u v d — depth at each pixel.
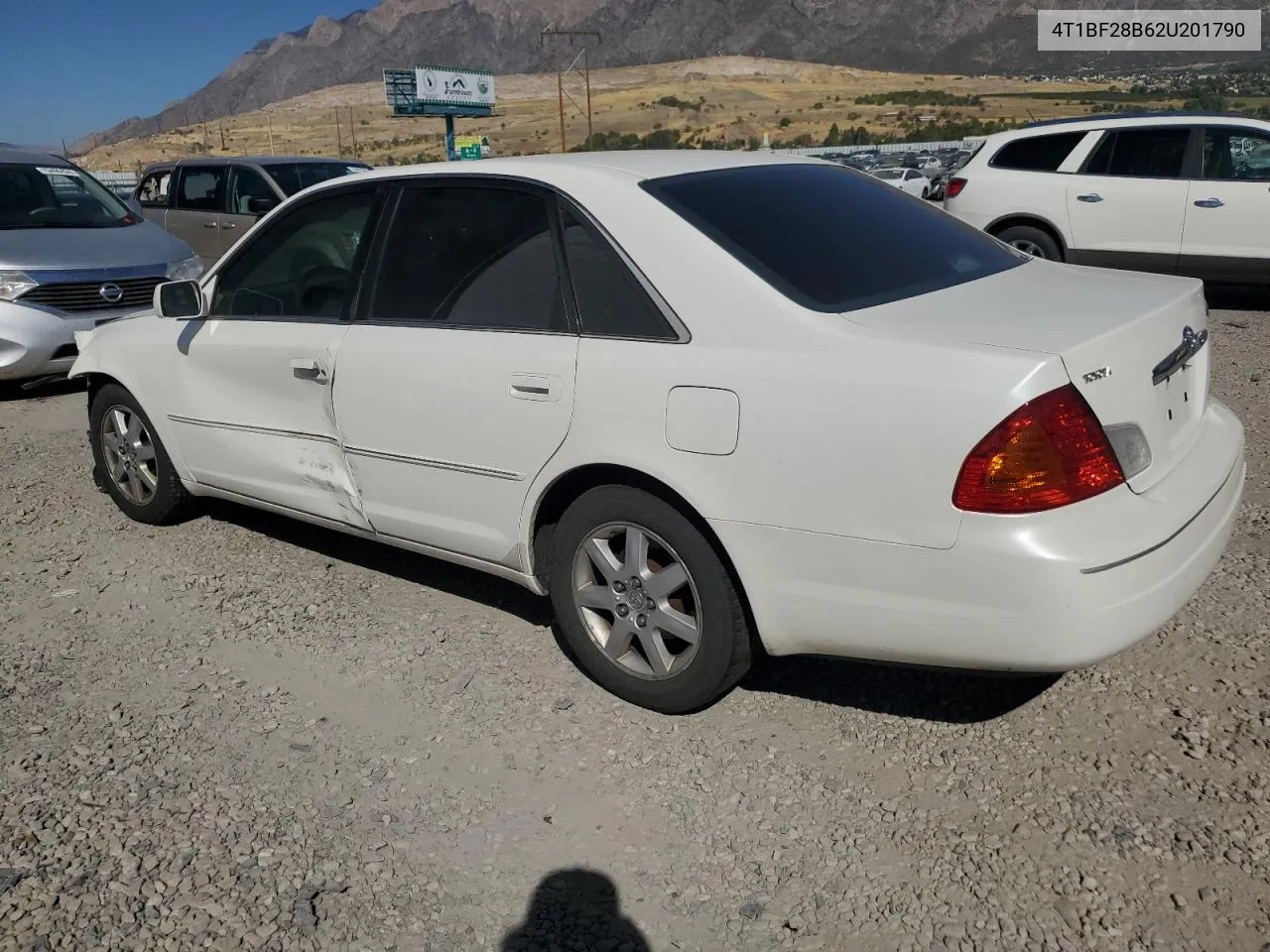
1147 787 2.80
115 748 3.21
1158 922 2.36
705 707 3.33
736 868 2.60
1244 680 3.27
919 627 2.68
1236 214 9.09
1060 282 3.30
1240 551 4.18
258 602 4.24
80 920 2.48
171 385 4.64
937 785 2.87
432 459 3.61
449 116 72.25
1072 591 2.48
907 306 2.93
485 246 3.50
